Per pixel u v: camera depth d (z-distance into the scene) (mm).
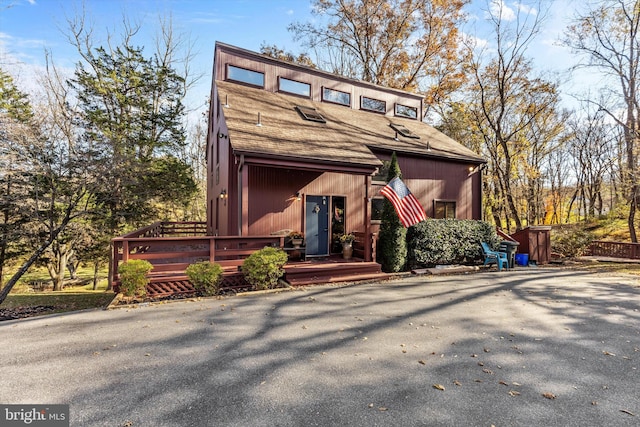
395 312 5672
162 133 17188
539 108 19609
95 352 3916
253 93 11523
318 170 8617
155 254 6977
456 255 10703
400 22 21234
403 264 9680
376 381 3258
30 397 2932
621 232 18391
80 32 16672
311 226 10172
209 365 3594
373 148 10945
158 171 15477
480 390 3105
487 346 4203
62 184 10039
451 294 7008
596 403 2902
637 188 15320
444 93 22375
